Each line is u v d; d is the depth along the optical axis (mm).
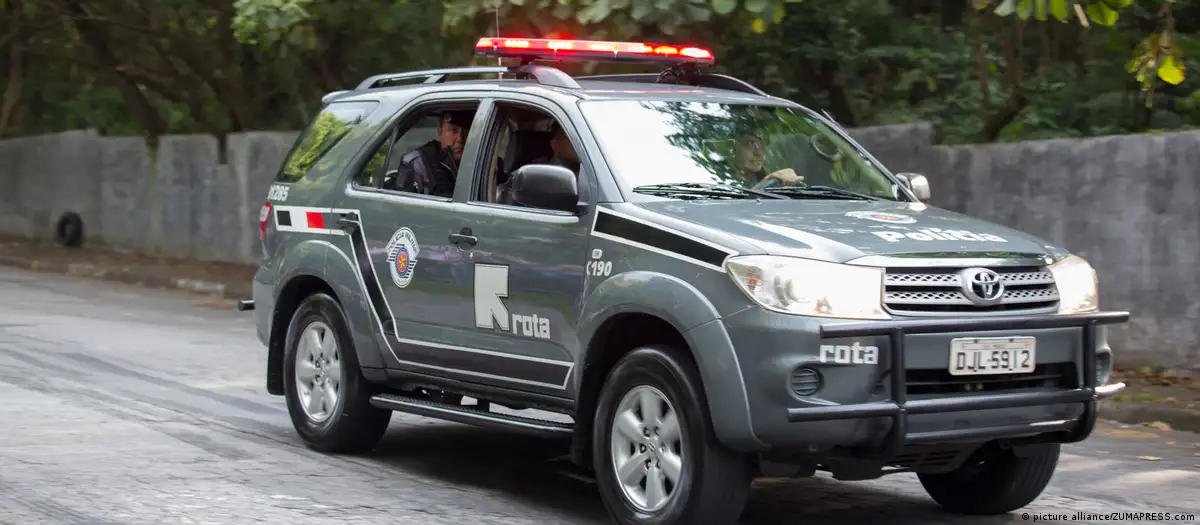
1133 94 13234
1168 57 9484
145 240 20875
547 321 6113
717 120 6574
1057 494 6910
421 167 7219
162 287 17766
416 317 6855
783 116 6824
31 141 23172
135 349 11789
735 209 5773
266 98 20734
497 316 6371
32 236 23281
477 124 6785
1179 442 8523
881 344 5133
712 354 5215
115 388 9648
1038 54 15695
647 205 5828
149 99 25141
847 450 5289
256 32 14492
